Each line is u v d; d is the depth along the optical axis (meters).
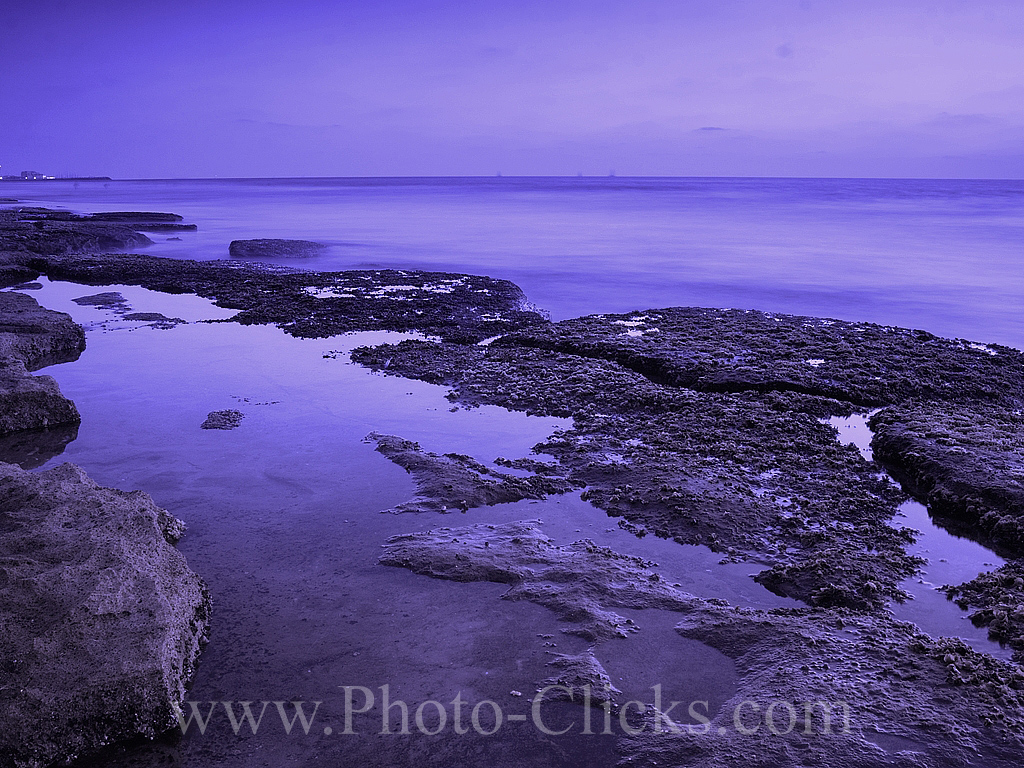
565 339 10.84
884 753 3.21
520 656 3.91
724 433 7.20
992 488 5.70
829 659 3.86
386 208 51.34
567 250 25.34
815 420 7.65
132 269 17.53
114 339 11.20
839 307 15.66
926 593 4.59
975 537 5.35
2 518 4.72
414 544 5.05
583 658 3.88
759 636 4.07
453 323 12.46
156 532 4.66
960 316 14.69
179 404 8.06
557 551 5.00
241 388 8.69
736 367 9.26
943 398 8.45
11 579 3.93
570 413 7.89
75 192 90.75
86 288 15.92
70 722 3.25
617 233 31.50
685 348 10.26
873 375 8.96
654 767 3.18
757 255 23.97
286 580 4.63
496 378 9.08
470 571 4.71
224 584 4.58
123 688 3.35
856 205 55.66
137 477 6.14
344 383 8.92
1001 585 4.62
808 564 4.79
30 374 7.83
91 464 6.40
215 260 20.94
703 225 35.78
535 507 5.71
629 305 16.11
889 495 6.01
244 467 6.37
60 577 3.96
